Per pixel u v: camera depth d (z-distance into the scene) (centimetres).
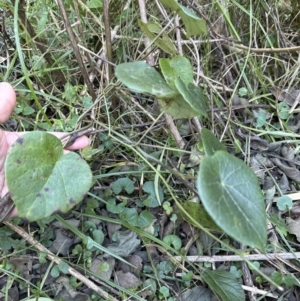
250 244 19
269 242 34
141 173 36
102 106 38
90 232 34
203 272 32
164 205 35
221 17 41
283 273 33
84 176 24
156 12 41
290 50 36
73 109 38
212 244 34
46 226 34
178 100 25
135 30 42
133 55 41
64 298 32
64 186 24
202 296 32
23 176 23
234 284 31
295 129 41
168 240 34
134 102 36
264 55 43
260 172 38
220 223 18
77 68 41
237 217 19
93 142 37
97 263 33
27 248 33
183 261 33
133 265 33
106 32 33
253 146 39
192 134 38
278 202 35
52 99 41
